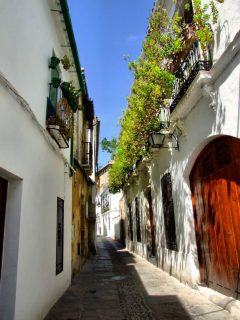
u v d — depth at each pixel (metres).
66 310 5.99
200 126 6.71
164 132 8.84
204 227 7.16
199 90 6.36
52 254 6.47
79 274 10.66
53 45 7.51
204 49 6.12
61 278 7.39
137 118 8.72
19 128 4.64
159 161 10.67
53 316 5.61
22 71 5.04
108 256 17.08
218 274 6.43
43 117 6.29
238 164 5.59
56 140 7.01
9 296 4.14
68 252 8.53
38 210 5.49
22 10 5.15
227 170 6.03
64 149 8.34
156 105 7.97
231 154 5.85
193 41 6.47
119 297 7.01
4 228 4.41
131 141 10.29
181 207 8.23
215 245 6.57
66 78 9.20
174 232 9.05
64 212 8.18
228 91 5.38
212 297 6.10
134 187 17.53
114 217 33.66
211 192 6.74
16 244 4.36
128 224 21.12
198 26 6.12
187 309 5.69
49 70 7.00
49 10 7.12
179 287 7.77
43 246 5.75
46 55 6.79
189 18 7.51
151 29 7.24
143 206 14.66
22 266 4.46
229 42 5.32
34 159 5.38
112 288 8.07
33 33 5.80
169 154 9.32
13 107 4.41
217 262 6.48
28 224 4.84
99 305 6.33
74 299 6.92
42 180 5.89
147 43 7.31
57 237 7.16
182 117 7.69
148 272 10.53
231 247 5.86
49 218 6.35
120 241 27.77
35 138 5.50
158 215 11.11
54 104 6.80
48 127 6.46
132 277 9.67
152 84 7.16
